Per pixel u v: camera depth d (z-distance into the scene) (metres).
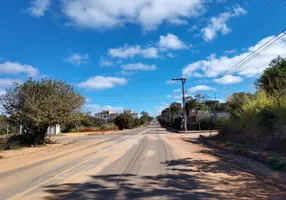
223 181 7.79
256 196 6.22
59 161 12.47
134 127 89.00
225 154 13.94
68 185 7.48
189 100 61.69
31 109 21.11
